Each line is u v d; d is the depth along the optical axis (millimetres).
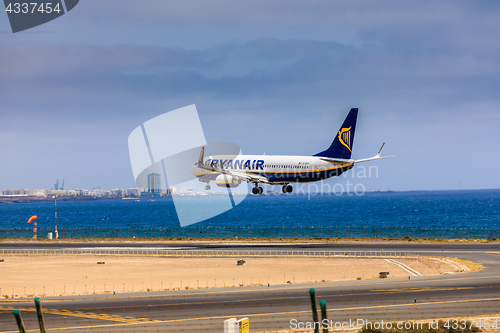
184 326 111125
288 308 125500
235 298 140000
